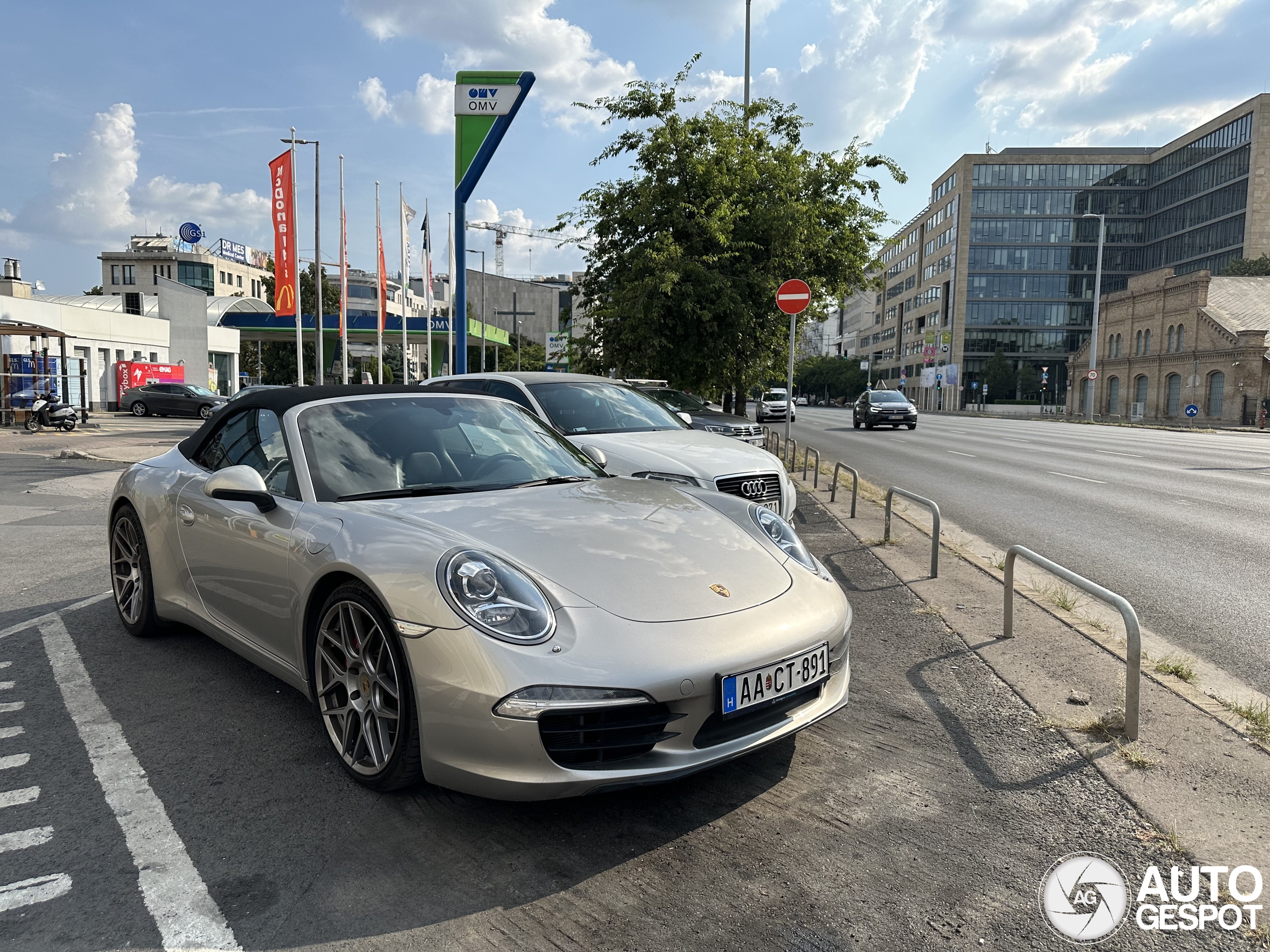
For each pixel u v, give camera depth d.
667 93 13.28
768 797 2.70
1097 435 28.92
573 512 3.02
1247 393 45.88
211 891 2.17
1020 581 5.84
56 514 8.38
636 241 13.49
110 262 92.38
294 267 26.34
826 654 2.74
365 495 3.11
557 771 2.27
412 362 87.75
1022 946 1.97
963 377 97.25
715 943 1.97
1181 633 4.73
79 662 3.97
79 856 2.33
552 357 15.47
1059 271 95.50
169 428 24.16
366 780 2.67
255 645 3.32
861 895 2.17
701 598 2.61
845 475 13.05
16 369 22.86
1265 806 2.60
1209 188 82.81
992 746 3.08
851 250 15.37
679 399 10.74
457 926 2.03
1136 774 2.82
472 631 2.33
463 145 11.57
